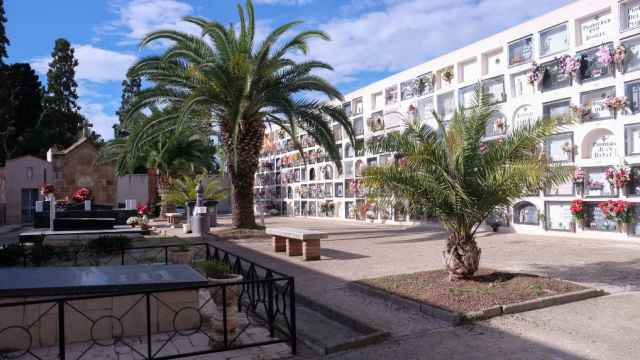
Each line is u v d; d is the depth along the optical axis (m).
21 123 40.94
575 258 9.66
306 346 5.20
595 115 13.16
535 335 5.06
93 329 5.39
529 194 7.09
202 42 15.44
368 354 4.81
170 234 17.48
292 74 15.91
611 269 8.34
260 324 6.01
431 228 18.27
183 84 15.44
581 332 5.10
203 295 7.23
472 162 7.18
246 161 16.50
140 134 16.95
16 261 9.70
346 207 24.30
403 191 7.18
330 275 8.66
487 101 7.87
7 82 36.62
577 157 13.48
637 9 12.27
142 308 5.59
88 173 29.22
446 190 6.86
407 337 5.20
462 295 6.37
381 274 8.57
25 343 5.16
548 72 14.41
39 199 27.27
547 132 7.13
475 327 5.41
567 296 6.29
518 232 15.16
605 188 12.90
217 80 14.59
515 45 15.52
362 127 23.03
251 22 15.89
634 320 5.43
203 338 5.46
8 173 26.80
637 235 11.99
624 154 12.35
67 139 45.09
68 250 10.76
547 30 14.47
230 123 16.38
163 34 15.05
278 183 32.09
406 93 20.14
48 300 4.09
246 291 6.66
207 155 30.31
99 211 21.14
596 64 13.12
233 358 4.84
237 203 16.70
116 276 5.72
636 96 12.19
